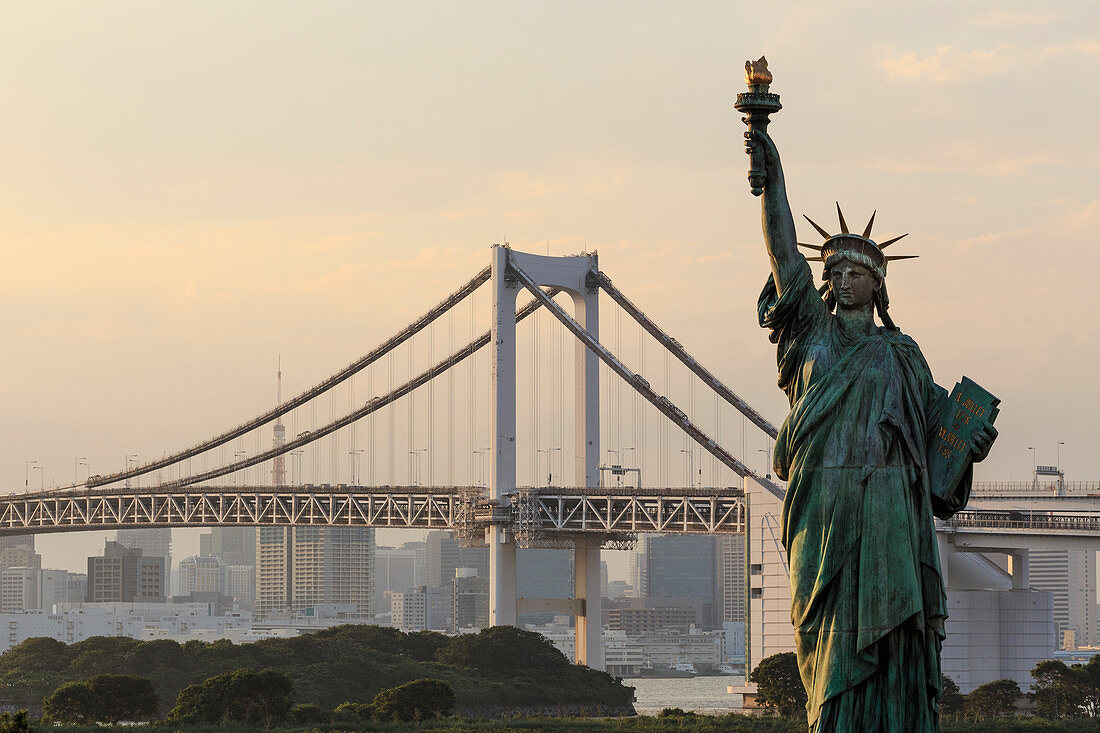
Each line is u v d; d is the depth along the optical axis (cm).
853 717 5909
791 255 6266
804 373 6212
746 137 6338
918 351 6203
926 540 6009
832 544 5959
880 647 5897
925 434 6188
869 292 6231
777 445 6216
